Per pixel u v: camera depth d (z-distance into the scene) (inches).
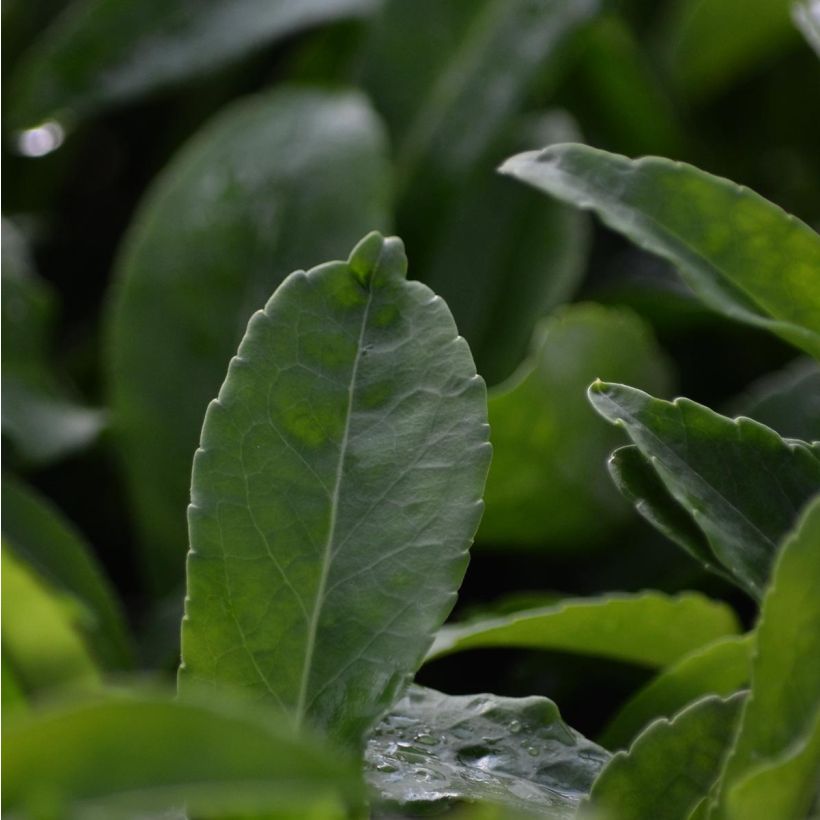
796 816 16.7
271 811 16.9
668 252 18.3
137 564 28.3
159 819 17.1
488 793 18.0
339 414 17.9
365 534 17.7
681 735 17.7
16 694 17.8
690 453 17.8
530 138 29.2
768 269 18.4
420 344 17.9
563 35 28.5
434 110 29.0
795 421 21.5
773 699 16.8
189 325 25.6
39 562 22.5
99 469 28.3
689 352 27.8
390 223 25.8
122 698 16.1
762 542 17.6
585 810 17.6
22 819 16.1
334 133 26.5
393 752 18.4
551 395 21.9
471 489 17.7
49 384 27.3
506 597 23.5
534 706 18.7
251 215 26.0
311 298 18.0
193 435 25.3
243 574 17.7
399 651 17.6
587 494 22.2
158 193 26.4
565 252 26.9
